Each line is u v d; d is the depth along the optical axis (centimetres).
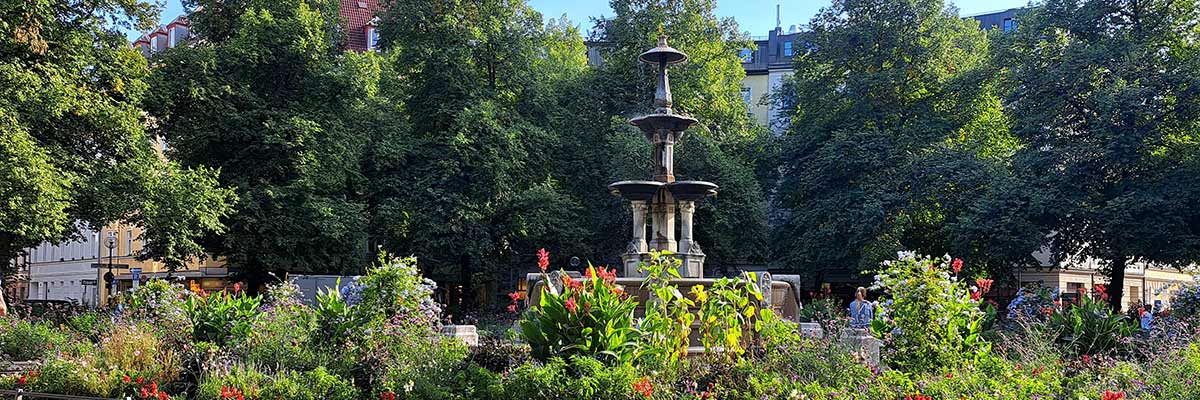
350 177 3606
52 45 2706
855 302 2027
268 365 1214
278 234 3350
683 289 1391
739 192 3872
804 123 4278
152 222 2859
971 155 3728
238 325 1385
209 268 4956
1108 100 3247
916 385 976
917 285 1157
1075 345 1385
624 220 3922
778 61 6600
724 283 1147
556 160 4047
